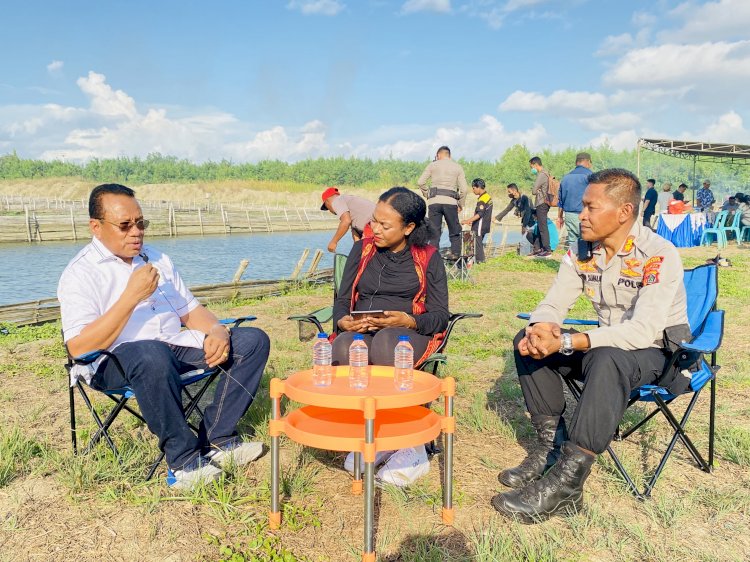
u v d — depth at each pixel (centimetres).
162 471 327
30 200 7125
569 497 281
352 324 342
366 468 242
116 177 13975
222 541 265
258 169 13275
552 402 322
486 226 1445
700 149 2288
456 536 270
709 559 250
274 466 272
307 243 3109
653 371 298
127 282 319
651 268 297
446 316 361
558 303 331
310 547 261
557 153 10344
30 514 286
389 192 359
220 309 889
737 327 732
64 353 628
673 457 355
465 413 430
